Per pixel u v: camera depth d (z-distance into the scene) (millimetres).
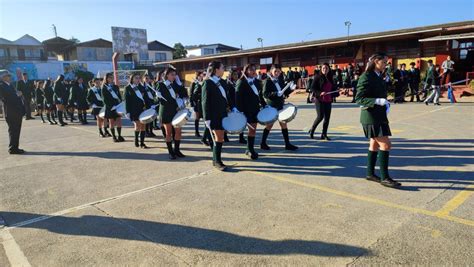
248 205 4754
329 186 5367
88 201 5234
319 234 3850
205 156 7770
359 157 6996
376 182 5441
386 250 3461
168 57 64938
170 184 5832
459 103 15406
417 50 23141
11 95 8711
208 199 5051
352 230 3900
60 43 57594
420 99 17328
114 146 9461
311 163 6715
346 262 3299
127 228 4238
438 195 4801
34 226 4441
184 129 12203
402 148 7523
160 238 3947
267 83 7684
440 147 7465
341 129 10422
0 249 3885
